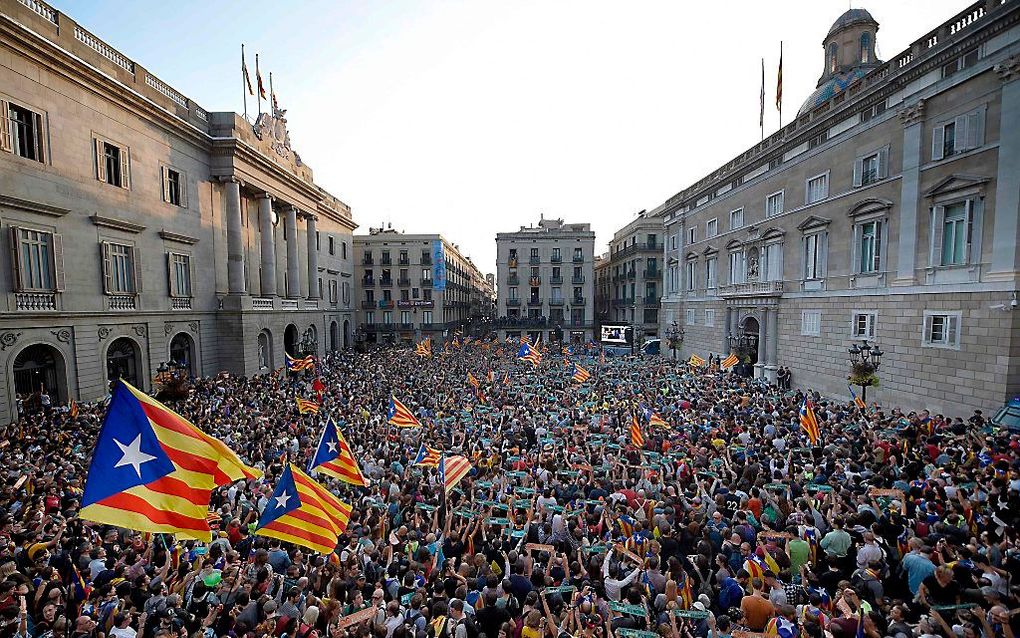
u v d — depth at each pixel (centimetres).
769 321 3178
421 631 674
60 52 2134
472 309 10400
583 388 2639
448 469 1155
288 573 859
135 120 2634
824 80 3897
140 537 945
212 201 3278
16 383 2041
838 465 1248
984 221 1852
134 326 2597
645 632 657
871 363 2148
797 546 864
